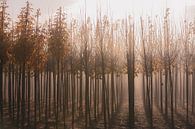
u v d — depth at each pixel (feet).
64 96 82.12
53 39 66.74
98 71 80.74
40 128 69.46
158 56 77.00
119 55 90.94
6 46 66.44
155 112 100.78
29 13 66.59
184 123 78.95
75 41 78.07
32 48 66.59
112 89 85.40
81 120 82.33
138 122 81.10
